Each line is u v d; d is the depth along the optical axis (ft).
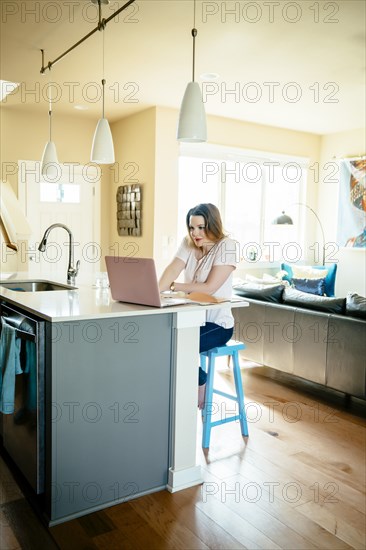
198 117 7.91
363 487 7.64
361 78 13.74
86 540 6.24
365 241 20.35
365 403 11.67
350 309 11.02
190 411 7.63
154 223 16.93
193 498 7.28
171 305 7.32
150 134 16.97
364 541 6.27
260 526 6.57
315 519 6.74
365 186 20.17
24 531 6.41
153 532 6.42
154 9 9.55
